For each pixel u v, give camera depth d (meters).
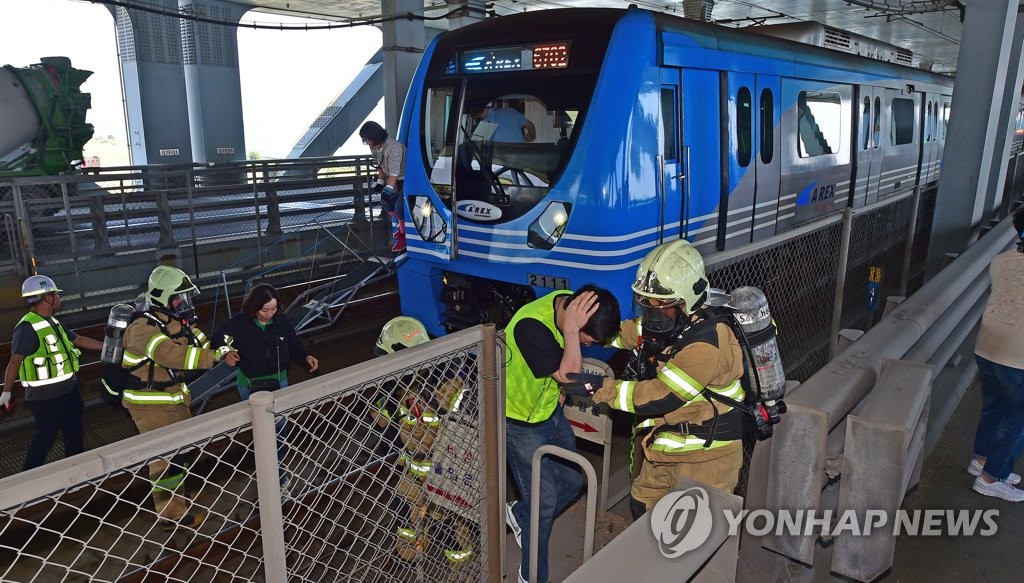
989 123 7.91
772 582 3.13
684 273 2.84
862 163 9.25
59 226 11.02
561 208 5.57
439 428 3.01
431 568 3.21
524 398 3.26
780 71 7.09
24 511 4.62
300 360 5.13
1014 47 9.95
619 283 5.46
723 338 2.85
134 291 8.91
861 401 3.40
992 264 4.17
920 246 12.38
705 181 6.14
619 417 6.28
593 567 1.98
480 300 6.56
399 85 12.49
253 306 4.68
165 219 9.39
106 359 4.72
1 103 10.75
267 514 2.15
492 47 6.05
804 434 2.92
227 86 20.69
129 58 18.72
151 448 1.84
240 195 14.89
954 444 4.92
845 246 6.70
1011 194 15.49
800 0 20.08
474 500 3.00
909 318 4.34
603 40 5.46
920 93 11.26
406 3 12.30
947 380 5.43
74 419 5.15
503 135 5.91
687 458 3.03
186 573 4.07
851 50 9.25
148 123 19.06
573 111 5.50
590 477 2.81
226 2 20.34
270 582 2.21
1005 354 4.05
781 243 7.45
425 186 6.53
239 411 2.03
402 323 3.83
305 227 11.24
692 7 12.25
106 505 4.80
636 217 5.43
